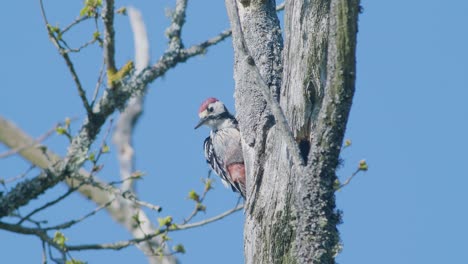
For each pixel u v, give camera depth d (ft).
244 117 41.29
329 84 33.27
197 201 42.96
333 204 34.60
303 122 37.73
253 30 43.86
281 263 36.99
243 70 42.55
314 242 33.88
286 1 39.14
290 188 37.17
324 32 37.68
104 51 44.24
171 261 49.98
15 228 40.04
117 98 44.73
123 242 41.57
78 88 43.16
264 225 37.68
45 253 39.86
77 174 41.93
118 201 51.29
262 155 39.22
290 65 38.37
